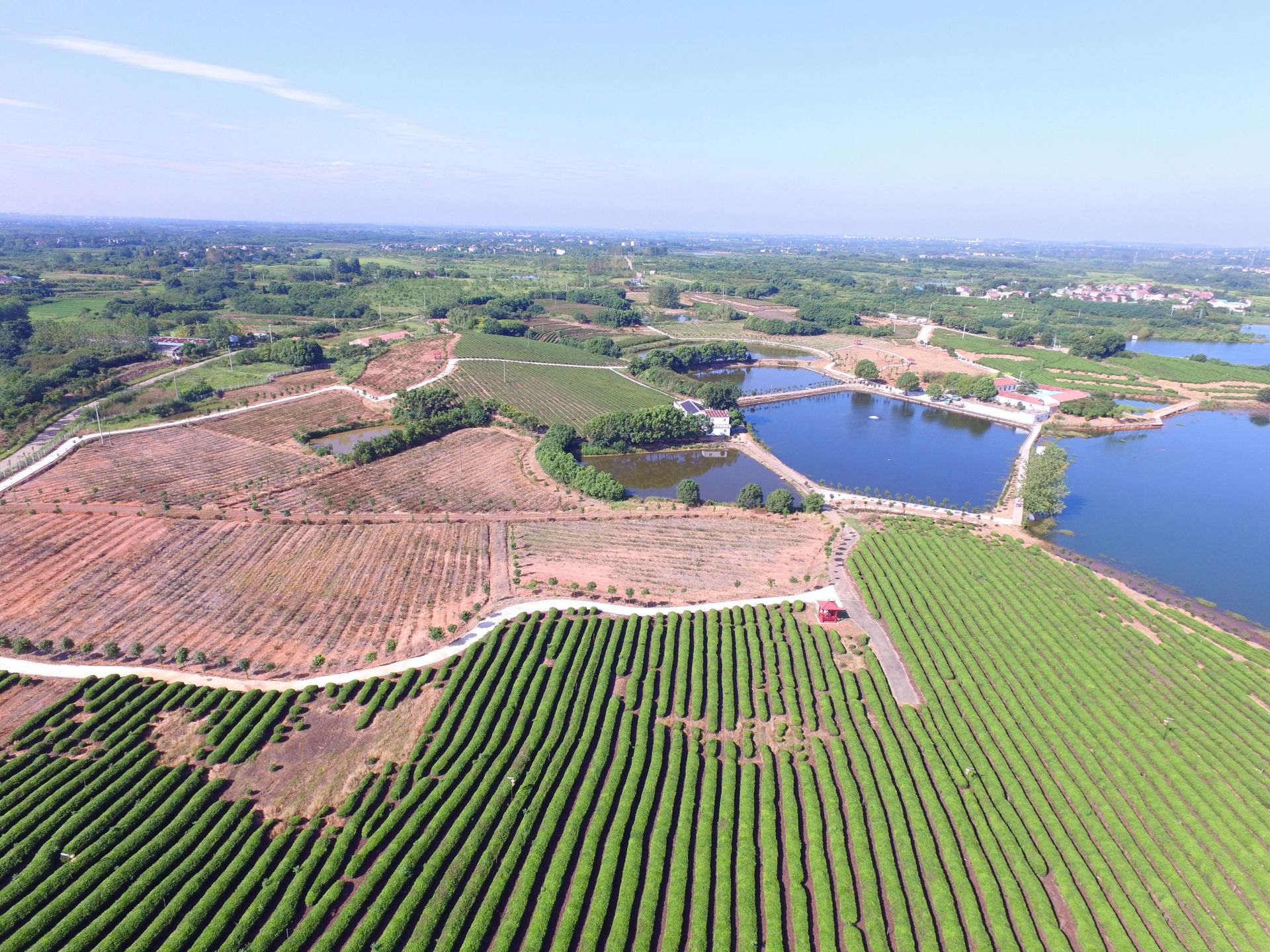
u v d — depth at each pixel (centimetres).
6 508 13062
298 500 14450
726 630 10244
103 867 6159
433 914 5938
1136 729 8338
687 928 6100
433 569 11900
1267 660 9862
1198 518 15438
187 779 7225
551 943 5869
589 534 13550
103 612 10106
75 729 7788
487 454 17812
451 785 7275
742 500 15012
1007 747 8062
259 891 6119
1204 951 5894
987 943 5909
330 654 9444
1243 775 7631
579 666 9175
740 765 7844
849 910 6156
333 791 7231
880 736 8300
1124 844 6888
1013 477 17400
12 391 18500
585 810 7025
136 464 15700
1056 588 11644
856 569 12100
